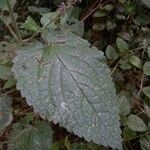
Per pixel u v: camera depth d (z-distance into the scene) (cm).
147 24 25
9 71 16
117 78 22
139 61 22
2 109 15
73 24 20
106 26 25
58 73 12
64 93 12
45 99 12
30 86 12
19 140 15
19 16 25
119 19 25
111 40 25
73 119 12
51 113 12
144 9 25
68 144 19
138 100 21
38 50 13
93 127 12
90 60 13
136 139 20
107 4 25
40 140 15
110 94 12
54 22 16
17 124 16
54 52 13
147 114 20
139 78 22
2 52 17
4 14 21
